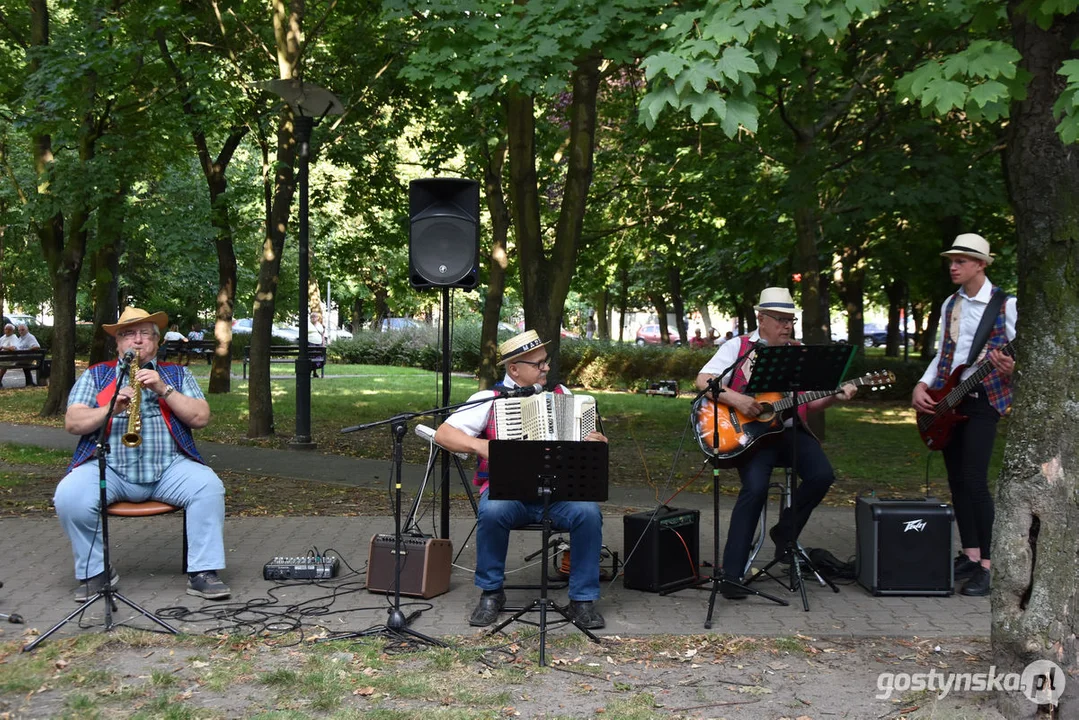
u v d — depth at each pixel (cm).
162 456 597
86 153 1405
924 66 435
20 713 414
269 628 529
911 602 591
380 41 1406
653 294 3766
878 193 1117
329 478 1037
